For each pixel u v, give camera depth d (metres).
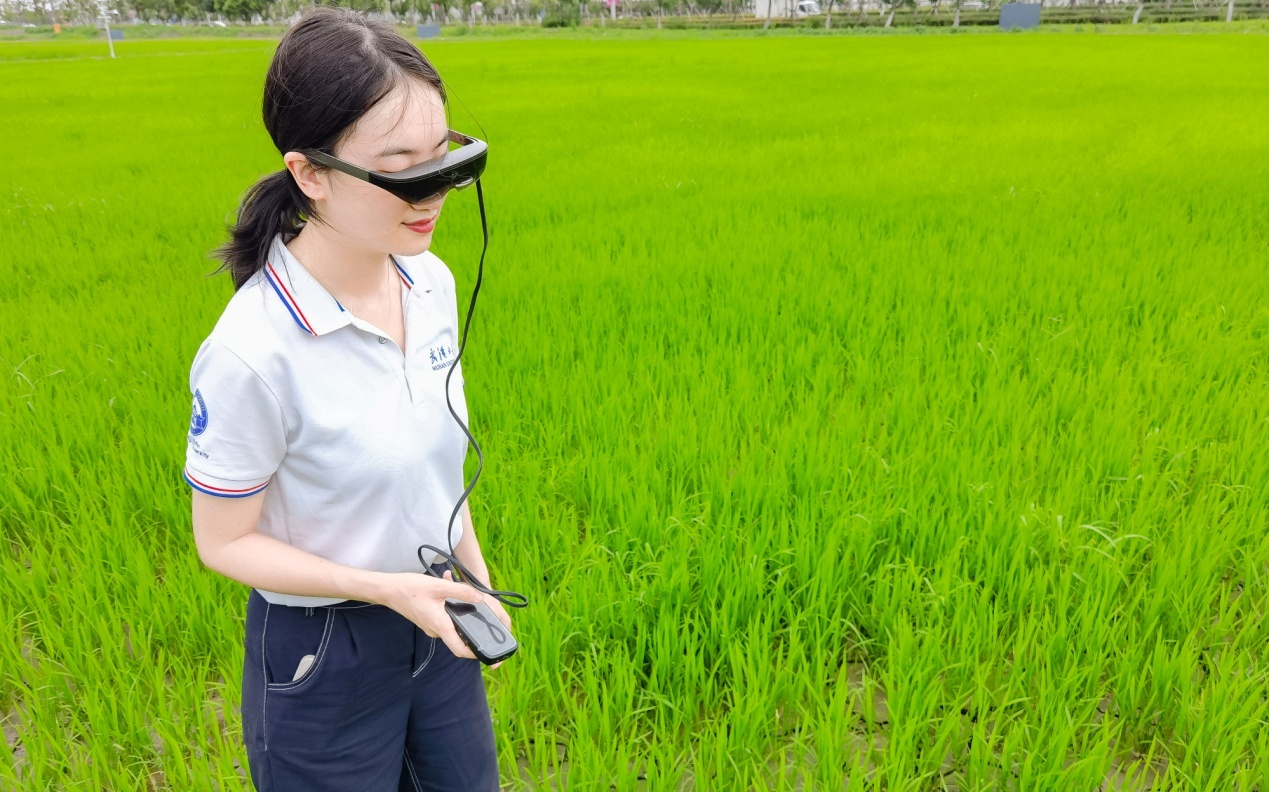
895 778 2.21
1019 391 4.13
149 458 3.82
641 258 6.37
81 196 9.05
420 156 1.19
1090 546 2.90
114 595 3.05
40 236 7.53
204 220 8.00
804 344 4.77
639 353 4.74
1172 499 3.31
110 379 4.52
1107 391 4.15
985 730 2.46
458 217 7.86
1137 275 5.64
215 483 1.25
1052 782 2.23
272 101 1.17
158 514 3.52
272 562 1.30
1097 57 26.62
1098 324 4.93
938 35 48.69
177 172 10.38
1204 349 4.55
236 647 2.70
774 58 29.62
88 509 3.51
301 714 1.44
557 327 5.08
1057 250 6.41
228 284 6.06
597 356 4.78
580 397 4.18
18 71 31.25
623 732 2.44
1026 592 2.85
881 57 28.88
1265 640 2.73
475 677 1.63
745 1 86.19
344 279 1.29
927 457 3.59
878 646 2.81
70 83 24.69
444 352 1.44
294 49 1.14
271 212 1.24
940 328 5.03
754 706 2.41
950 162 9.83
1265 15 54.31
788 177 9.31
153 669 2.66
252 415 1.23
